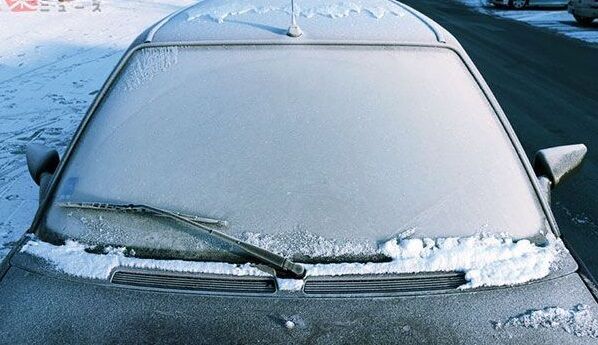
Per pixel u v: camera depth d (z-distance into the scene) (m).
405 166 1.74
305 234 1.65
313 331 1.47
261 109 1.82
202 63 1.92
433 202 1.70
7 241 3.18
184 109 1.84
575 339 1.47
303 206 1.68
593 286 1.61
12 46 7.50
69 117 5.15
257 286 1.58
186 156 1.76
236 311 1.52
